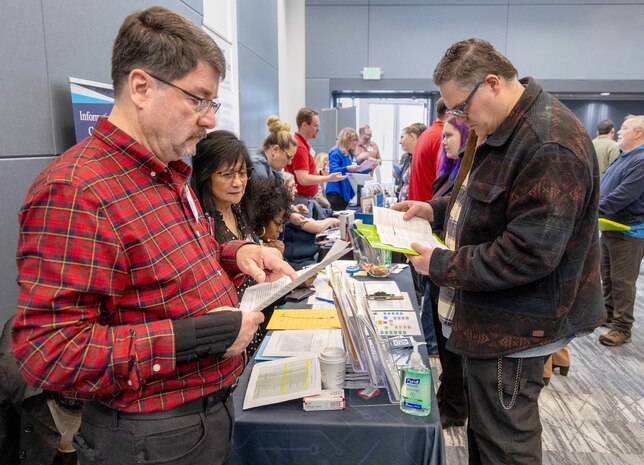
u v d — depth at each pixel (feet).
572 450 7.01
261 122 16.62
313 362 4.50
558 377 9.35
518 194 3.83
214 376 2.87
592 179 3.88
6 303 4.33
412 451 3.68
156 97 2.52
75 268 2.24
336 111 22.49
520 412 4.24
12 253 4.41
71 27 5.30
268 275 3.63
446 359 7.21
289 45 23.88
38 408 3.75
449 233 5.04
